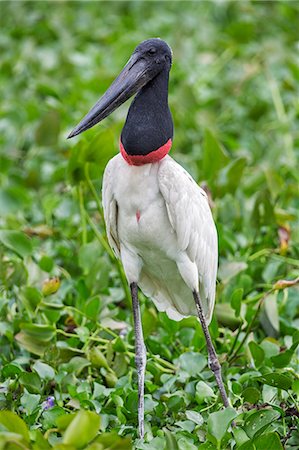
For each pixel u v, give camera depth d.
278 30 19.91
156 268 9.82
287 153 15.34
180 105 16.45
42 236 13.20
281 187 13.23
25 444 7.84
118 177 9.40
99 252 11.90
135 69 9.34
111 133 11.40
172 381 10.09
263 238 12.89
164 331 11.11
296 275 12.05
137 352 9.60
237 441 8.81
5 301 10.83
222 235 12.42
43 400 9.82
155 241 9.48
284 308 11.61
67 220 13.36
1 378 10.27
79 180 11.81
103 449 7.80
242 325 10.94
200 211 9.55
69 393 9.79
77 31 20.42
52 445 8.33
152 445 8.76
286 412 9.48
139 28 20.67
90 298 11.18
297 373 10.20
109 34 20.22
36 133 14.67
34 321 10.91
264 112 16.66
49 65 18.64
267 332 11.11
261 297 11.41
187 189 9.38
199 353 10.41
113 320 11.04
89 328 11.03
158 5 21.77
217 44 18.98
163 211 9.37
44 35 20.28
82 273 12.36
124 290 11.70
